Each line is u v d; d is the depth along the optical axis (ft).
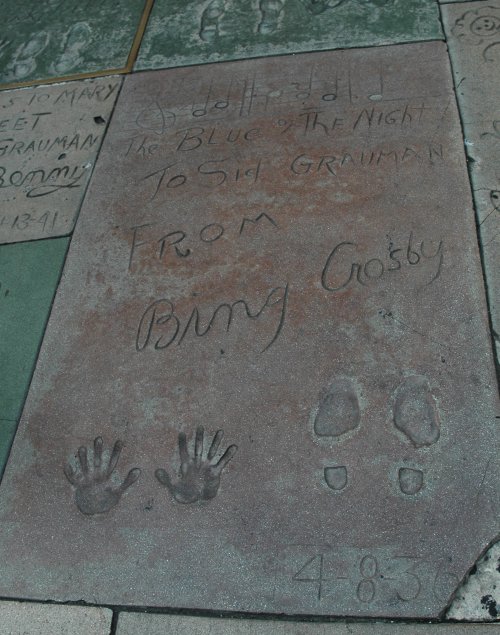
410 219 7.58
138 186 8.63
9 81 10.75
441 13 10.00
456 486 5.73
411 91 8.97
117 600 5.62
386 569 5.41
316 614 5.32
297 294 7.20
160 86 9.96
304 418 6.32
